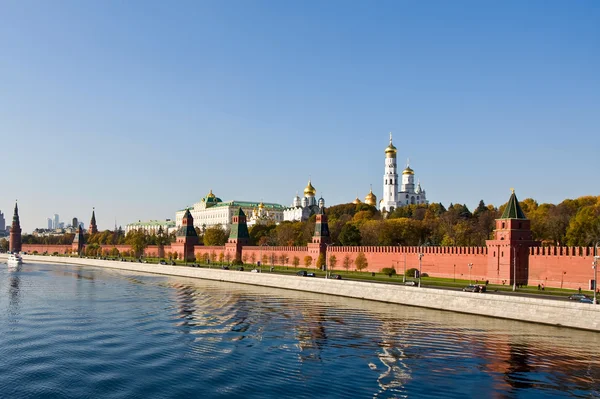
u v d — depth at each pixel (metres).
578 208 193.88
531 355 60.28
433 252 127.62
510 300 80.50
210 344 67.25
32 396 49.97
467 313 85.94
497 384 51.59
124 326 78.56
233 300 105.25
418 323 78.25
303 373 55.47
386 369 56.38
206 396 49.47
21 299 108.06
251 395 49.66
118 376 55.03
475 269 117.31
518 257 109.00
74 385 52.56
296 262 164.38
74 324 80.31
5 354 63.09
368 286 104.75
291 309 92.69
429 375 54.38
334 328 75.62
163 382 53.22
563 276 101.31
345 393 49.91
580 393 49.31
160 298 109.38
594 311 71.06
